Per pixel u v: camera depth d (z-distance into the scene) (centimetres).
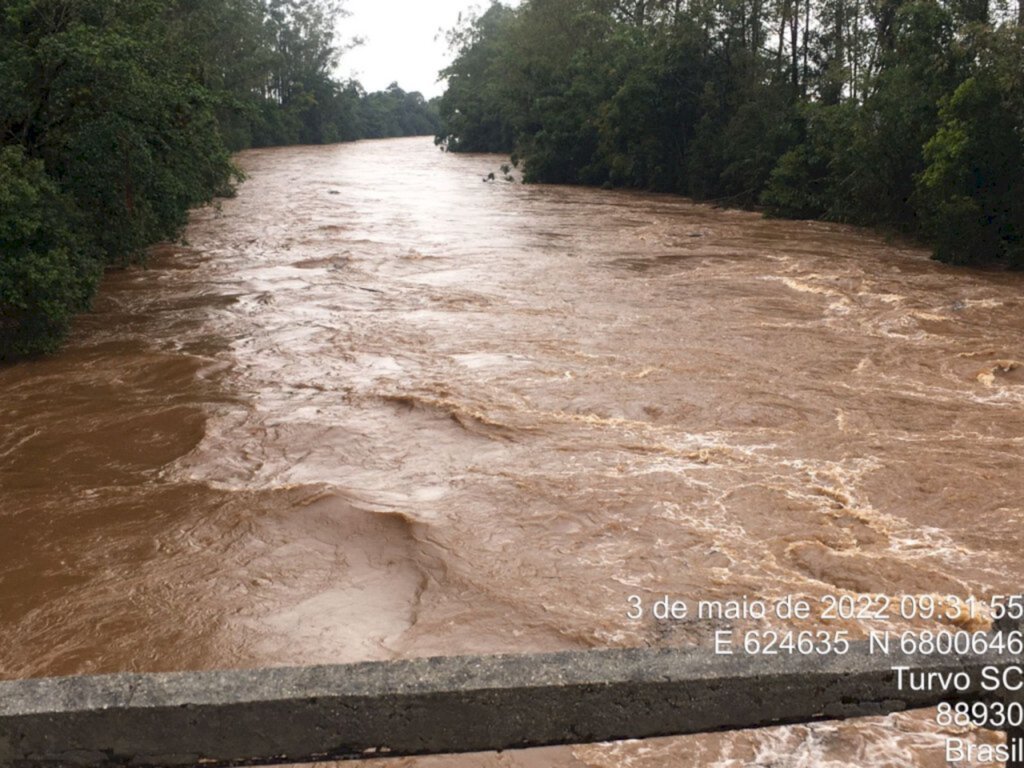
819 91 3781
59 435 1095
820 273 2133
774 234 2891
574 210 3575
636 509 866
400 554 789
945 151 2295
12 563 782
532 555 781
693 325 1614
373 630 676
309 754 181
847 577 741
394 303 1802
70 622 688
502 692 181
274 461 1002
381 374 1317
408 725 181
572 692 183
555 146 4850
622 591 721
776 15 3897
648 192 4456
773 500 887
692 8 4078
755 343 1492
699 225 3131
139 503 898
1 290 1321
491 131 7344
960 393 1243
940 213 2308
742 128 3759
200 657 640
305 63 8969
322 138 9206
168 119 1803
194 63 2038
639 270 2180
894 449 1026
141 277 2112
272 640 662
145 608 707
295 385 1273
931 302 1816
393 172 5391
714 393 1220
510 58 5803
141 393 1253
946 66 2612
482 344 1478
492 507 871
